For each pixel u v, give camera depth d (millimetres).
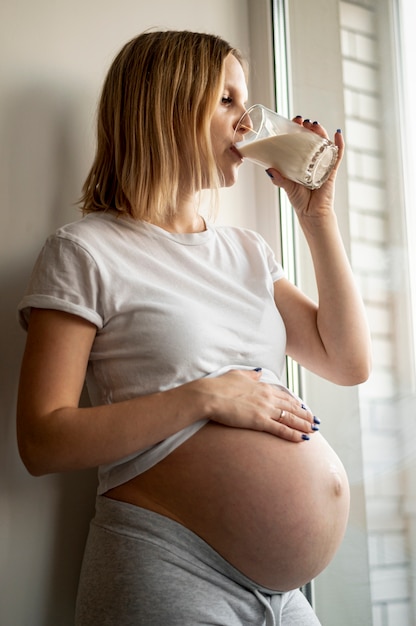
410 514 1364
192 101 1312
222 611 1082
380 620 1424
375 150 1461
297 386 1718
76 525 1400
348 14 1541
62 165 1488
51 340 1148
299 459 1158
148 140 1315
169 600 1054
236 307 1277
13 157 1437
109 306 1186
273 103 1748
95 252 1202
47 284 1180
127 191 1302
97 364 1226
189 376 1174
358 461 1490
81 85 1537
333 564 1550
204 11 1735
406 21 1396
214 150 1337
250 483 1106
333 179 1377
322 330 1383
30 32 1490
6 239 1410
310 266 1691
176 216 1355
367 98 1486
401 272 1395
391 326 1417
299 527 1122
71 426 1081
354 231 1511
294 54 1710
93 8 1576
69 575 1381
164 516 1109
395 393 1404
